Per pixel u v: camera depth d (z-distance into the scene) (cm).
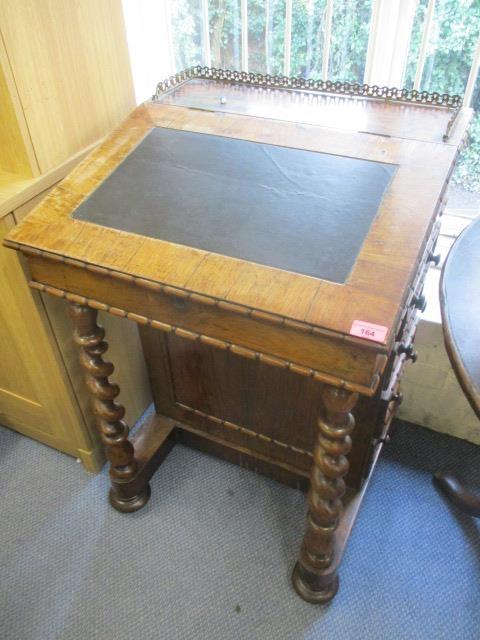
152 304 91
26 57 103
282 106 120
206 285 83
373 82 147
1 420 166
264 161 104
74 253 90
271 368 125
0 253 113
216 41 159
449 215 164
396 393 130
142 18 156
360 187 96
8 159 112
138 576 134
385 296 79
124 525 145
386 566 135
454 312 90
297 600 129
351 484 137
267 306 79
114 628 125
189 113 117
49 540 142
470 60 138
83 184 101
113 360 150
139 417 171
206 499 150
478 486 153
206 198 97
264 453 148
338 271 82
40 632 125
